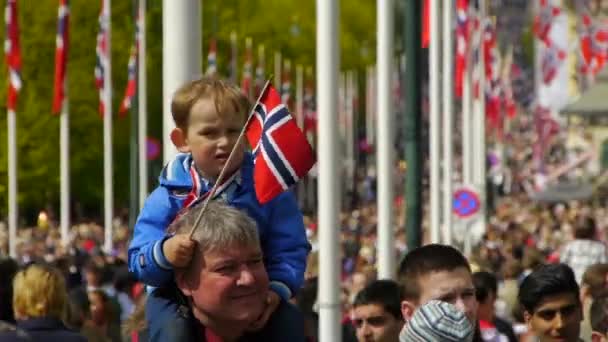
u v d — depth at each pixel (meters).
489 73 80.00
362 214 96.00
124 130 105.25
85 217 109.50
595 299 16.20
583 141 147.25
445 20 51.59
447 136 51.53
